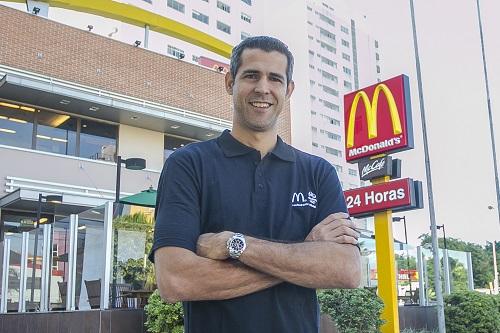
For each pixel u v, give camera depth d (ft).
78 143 55.06
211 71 67.97
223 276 6.08
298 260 6.18
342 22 322.75
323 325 29.04
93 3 62.23
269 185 6.75
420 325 41.96
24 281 32.65
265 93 6.91
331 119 302.45
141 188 57.62
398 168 36.83
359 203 36.99
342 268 6.31
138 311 25.66
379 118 37.60
